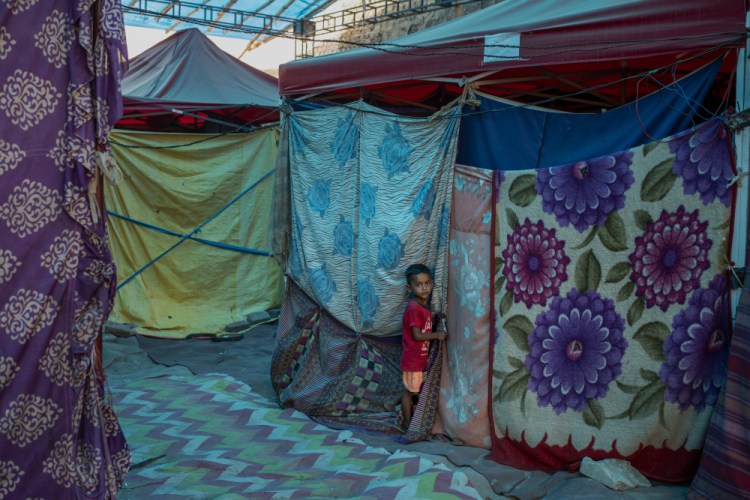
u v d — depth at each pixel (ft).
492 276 16.10
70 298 10.19
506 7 18.21
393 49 17.79
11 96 9.64
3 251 9.62
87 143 10.03
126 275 29.17
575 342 14.98
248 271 30.71
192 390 20.49
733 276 13.26
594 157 15.02
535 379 15.44
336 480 14.42
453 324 16.94
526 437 15.48
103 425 10.85
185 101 29.60
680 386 13.88
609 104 21.36
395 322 18.06
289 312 20.29
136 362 24.71
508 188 15.89
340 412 18.42
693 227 13.61
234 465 15.44
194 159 29.78
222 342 27.71
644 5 13.80
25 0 9.71
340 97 20.90
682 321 13.82
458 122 16.67
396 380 18.51
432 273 17.31
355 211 18.62
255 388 21.54
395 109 21.81
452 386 16.90
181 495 13.91
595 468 14.32
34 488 9.94
